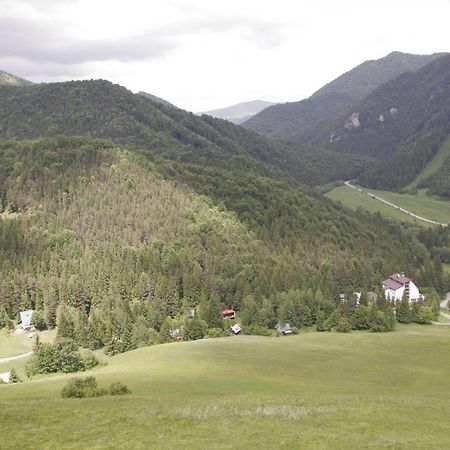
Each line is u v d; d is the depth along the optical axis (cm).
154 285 17525
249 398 5781
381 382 8312
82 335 14850
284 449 3897
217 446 3912
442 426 4725
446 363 9900
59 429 4297
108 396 5906
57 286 18012
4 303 18075
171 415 4656
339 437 4194
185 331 14875
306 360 9644
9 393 6675
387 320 16112
